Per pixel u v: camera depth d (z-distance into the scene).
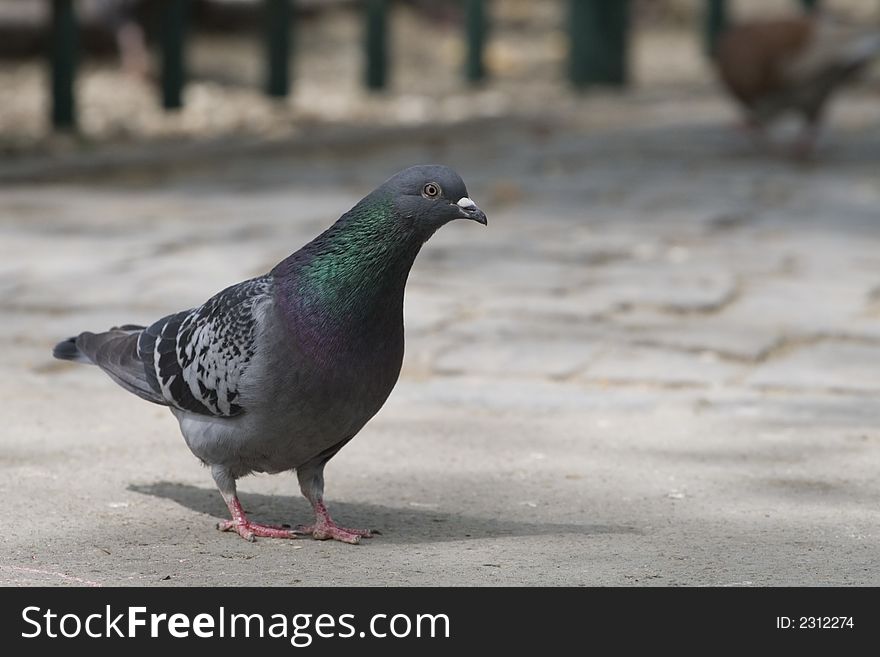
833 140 24.44
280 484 8.89
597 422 10.12
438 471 9.03
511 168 21.20
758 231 16.89
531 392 10.77
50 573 7.07
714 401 10.60
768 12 41.16
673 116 27.19
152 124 24.89
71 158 20.94
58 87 23.62
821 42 21.67
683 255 15.55
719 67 22.67
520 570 7.13
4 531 7.71
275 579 7.02
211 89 28.70
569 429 9.96
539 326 12.59
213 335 7.43
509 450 9.47
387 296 7.27
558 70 33.91
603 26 31.02
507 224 17.22
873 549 7.50
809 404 10.57
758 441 9.70
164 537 7.72
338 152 22.94
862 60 21.48
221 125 25.03
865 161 22.28
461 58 34.50
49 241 15.76
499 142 23.81
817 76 21.64
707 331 12.48
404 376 11.20
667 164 21.69
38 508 8.13
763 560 7.29
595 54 31.09
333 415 7.33
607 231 16.83
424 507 8.35
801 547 7.53
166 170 21.12
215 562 7.29
